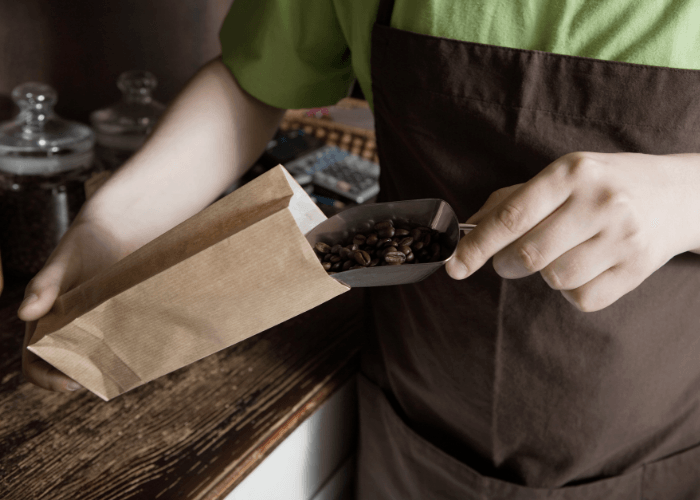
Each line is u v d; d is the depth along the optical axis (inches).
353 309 31.0
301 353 28.0
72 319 18.9
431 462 26.1
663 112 19.9
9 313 28.1
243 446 23.3
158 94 42.7
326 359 27.7
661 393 23.6
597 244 17.5
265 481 24.1
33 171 28.0
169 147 24.6
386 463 28.6
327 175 37.9
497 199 19.5
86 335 19.0
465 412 25.1
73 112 37.5
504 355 23.0
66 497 21.0
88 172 30.4
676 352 23.0
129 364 19.7
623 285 18.2
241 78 25.9
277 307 18.3
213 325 18.7
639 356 22.6
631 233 17.4
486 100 20.9
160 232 23.8
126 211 23.1
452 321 23.5
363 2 22.5
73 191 29.4
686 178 18.1
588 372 22.7
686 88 19.6
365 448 29.4
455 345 23.9
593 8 19.6
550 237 17.4
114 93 39.4
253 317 18.6
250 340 28.4
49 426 23.4
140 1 38.1
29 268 29.7
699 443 25.9
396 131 23.4
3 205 28.3
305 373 26.9
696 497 26.3
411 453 26.7
